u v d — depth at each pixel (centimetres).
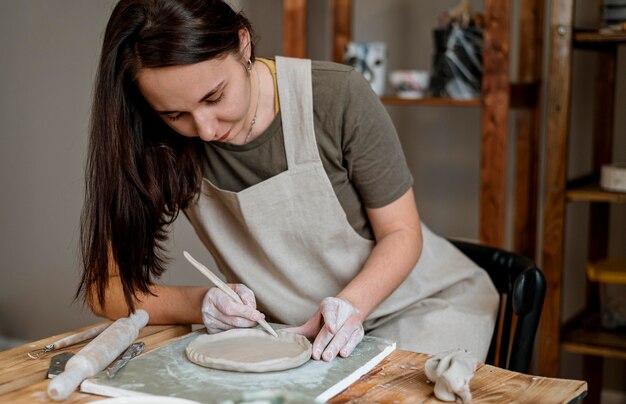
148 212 145
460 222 298
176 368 118
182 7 124
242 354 122
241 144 152
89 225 145
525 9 264
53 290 360
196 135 138
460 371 108
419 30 295
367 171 152
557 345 244
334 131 150
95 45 329
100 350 121
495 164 241
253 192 154
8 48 349
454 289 174
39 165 353
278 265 161
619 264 253
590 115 274
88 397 111
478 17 254
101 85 135
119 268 146
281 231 159
